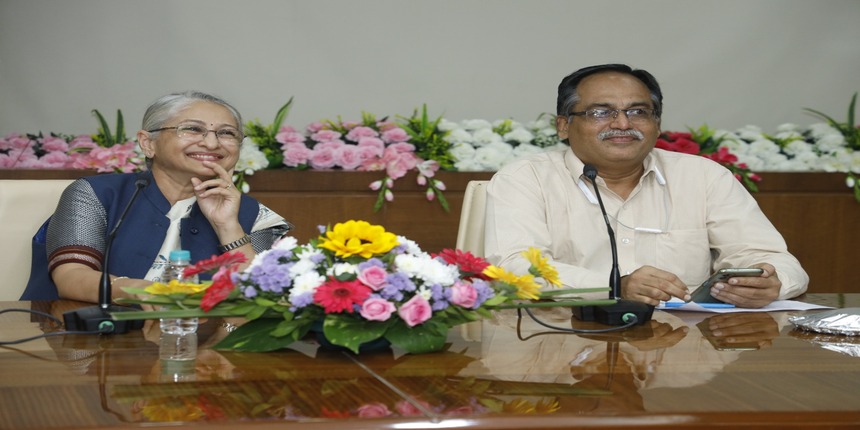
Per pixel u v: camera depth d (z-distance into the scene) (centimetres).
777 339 176
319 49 475
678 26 493
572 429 117
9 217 251
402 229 363
